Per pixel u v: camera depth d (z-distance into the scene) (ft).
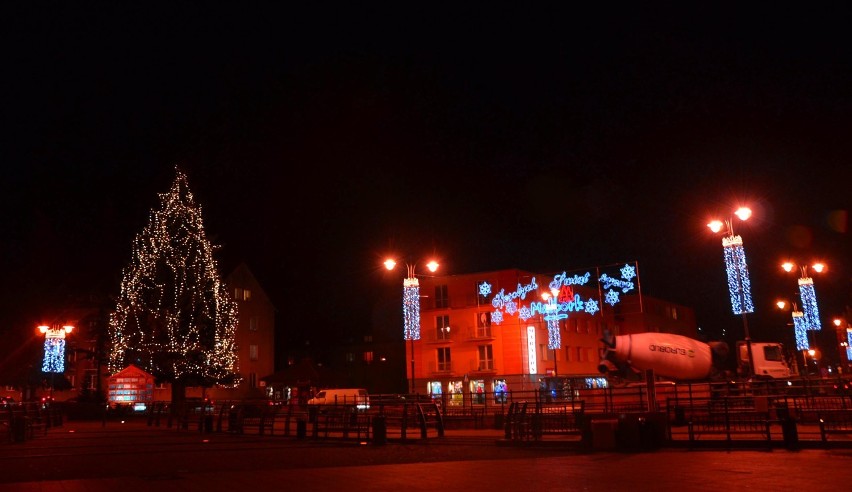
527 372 185.06
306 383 191.93
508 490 39.81
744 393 89.92
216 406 166.09
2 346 185.06
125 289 167.32
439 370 198.70
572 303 164.96
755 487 38.99
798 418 81.05
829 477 42.60
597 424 66.13
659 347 98.43
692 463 51.60
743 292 92.84
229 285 225.15
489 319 194.80
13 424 86.63
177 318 163.02
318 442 85.66
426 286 205.26
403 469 51.31
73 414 155.22
